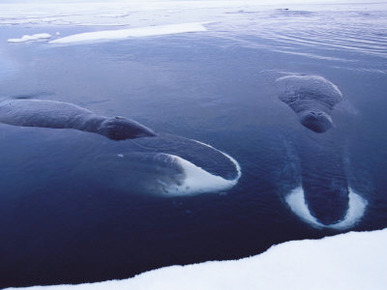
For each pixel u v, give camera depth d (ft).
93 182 44.86
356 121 62.64
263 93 78.89
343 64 99.91
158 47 135.95
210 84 86.89
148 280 29.09
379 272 29.17
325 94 72.79
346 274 29.07
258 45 131.95
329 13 231.71
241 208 39.58
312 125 60.34
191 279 29.07
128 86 87.66
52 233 36.35
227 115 67.05
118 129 56.75
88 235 35.94
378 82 83.56
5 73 105.91
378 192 42.32
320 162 49.21
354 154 51.34
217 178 44.34
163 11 322.75
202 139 56.95
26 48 147.43
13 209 40.45
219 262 31.01
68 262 32.53
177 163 45.91
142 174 44.96
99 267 31.83
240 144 54.95
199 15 265.95
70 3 546.67
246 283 28.48
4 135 59.93
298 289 27.71
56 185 44.75
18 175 47.34
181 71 99.81
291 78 84.12
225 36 155.43
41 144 56.03
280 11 262.26
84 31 195.62
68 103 71.87
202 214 38.70
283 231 36.04
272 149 53.11
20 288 29.01
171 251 33.50
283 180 44.80
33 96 82.23
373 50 115.75
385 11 233.55
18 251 34.01
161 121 64.90
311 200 40.68
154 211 39.29
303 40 138.51
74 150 53.47
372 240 33.01
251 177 45.42
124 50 132.98
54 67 110.83
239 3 391.45
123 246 34.30
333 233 35.78
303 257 31.14
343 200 40.60
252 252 33.22
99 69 105.91
